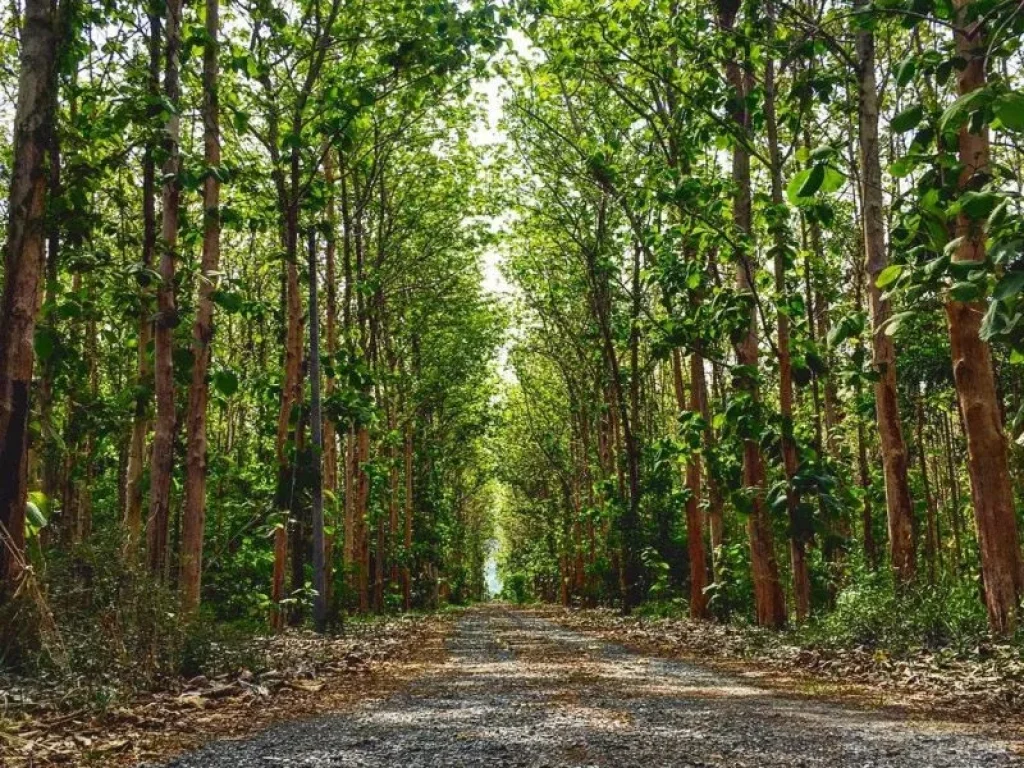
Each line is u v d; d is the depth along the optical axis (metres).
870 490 21.02
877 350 13.26
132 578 8.46
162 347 11.89
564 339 35.97
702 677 9.72
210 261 12.72
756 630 15.45
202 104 13.15
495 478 59.28
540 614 39.62
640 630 20.25
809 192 4.56
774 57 14.14
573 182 26.64
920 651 10.17
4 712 6.12
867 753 4.85
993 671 8.41
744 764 4.52
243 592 20.00
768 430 14.44
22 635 7.95
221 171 11.80
